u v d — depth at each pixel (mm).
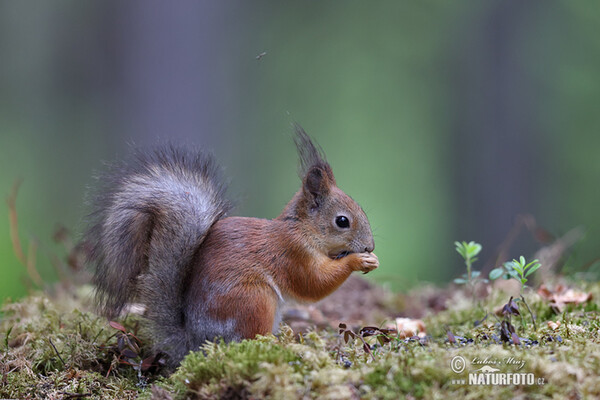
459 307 8352
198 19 17766
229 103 19109
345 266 6309
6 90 26031
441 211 25562
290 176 26438
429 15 27688
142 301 6234
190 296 6023
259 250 6090
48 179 24156
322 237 6402
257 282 5969
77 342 6391
